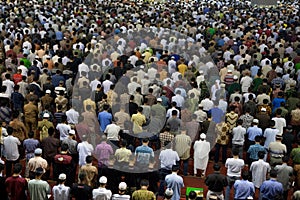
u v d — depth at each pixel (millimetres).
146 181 15484
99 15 40312
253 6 54375
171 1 53312
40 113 21547
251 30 37344
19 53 28672
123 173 17531
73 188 15648
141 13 42781
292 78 26625
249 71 26391
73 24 35844
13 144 18438
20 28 33531
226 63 28062
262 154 17562
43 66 27156
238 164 17484
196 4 51906
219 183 16281
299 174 17688
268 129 19969
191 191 15617
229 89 24844
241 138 20031
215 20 41844
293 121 22000
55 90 23281
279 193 16266
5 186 15609
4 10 38844
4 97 22156
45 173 18703
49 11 39875
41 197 15672
